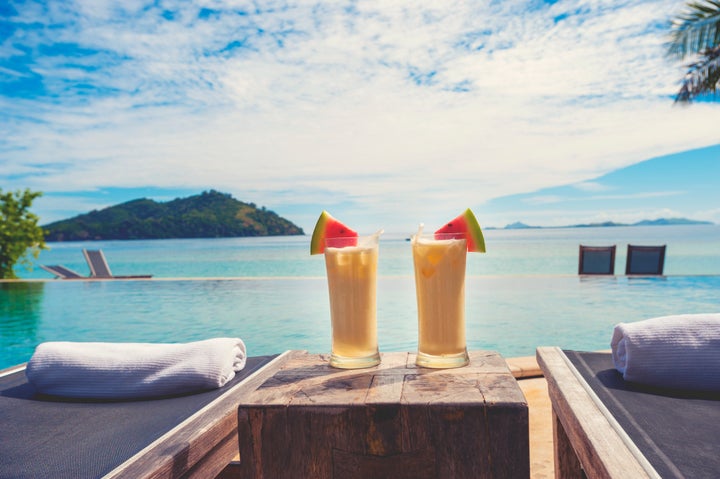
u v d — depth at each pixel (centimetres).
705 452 79
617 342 119
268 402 88
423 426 83
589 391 107
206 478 101
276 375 104
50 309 679
